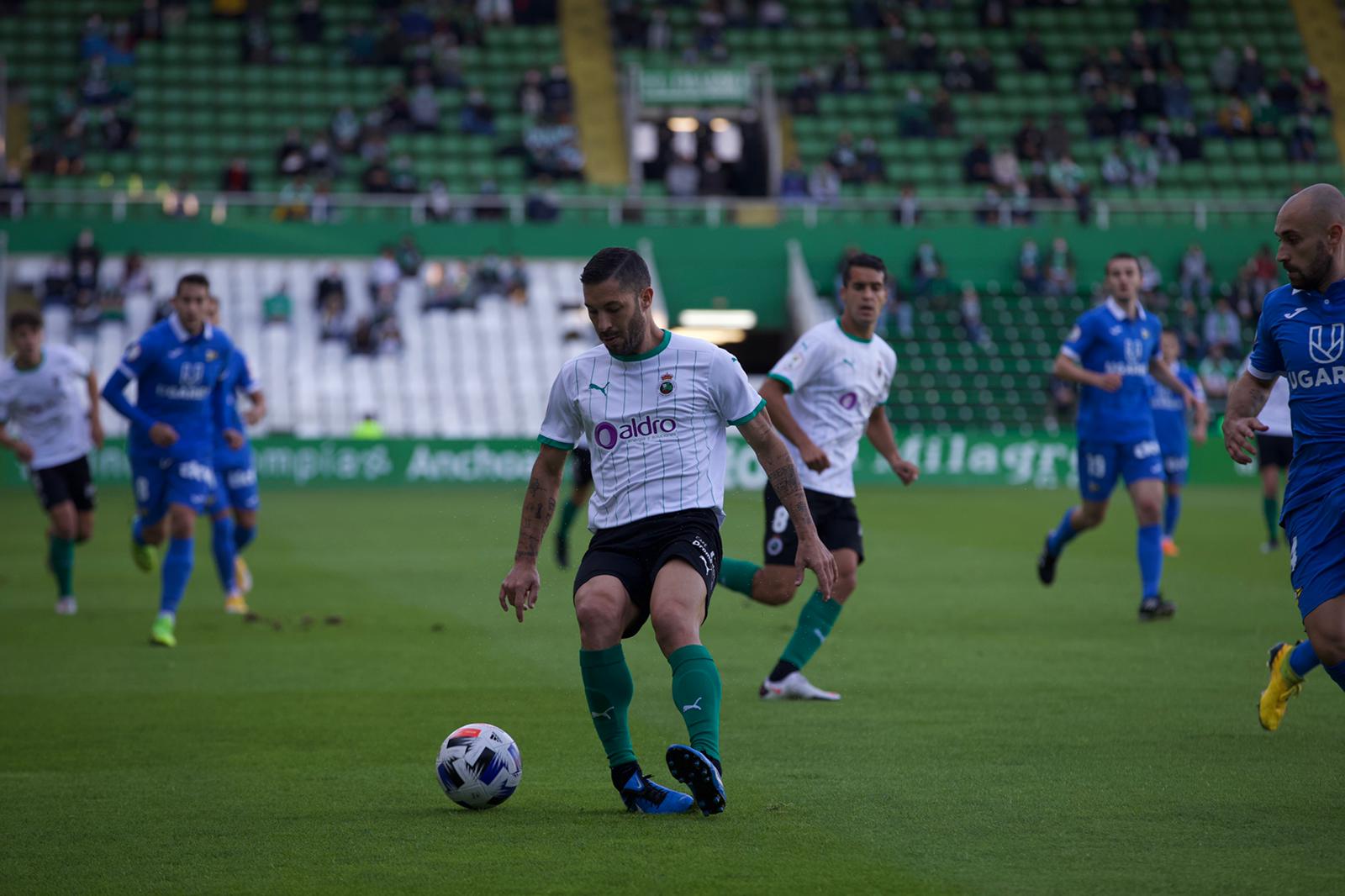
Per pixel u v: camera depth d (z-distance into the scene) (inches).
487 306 4372.5
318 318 4264.3
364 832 624.4
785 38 5059.1
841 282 991.6
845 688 1019.9
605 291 642.2
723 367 662.5
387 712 936.9
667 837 611.2
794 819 641.6
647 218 4579.2
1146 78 4909.0
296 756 796.0
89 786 722.8
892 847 591.5
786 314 4564.5
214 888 542.6
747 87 4768.7
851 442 986.7
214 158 4522.6
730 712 924.6
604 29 5113.2
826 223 4579.2
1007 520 2792.8
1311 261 663.1
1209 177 4793.3
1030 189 4667.8
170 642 1248.8
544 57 4950.8
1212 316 4340.6
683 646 633.0
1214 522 2723.9
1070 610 1477.6
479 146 4611.2
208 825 639.8
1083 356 1401.3
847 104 4842.5
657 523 658.8
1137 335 1391.5
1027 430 4259.4
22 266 4229.8
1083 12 5211.6
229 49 4771.2
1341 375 659.4
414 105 4618.6
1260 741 820.0
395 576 1836.9
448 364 4220.0
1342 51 5285.4
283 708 952.9
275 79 4712.1
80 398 1489.9
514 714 928.3
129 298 4146.2
